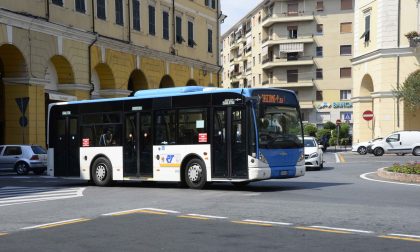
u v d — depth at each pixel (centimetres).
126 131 1859
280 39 7425
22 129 2739
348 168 2662
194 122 1689
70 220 1091
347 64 7212
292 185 1781
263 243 823
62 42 2966
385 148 3822
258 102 1573
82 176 1975
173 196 1501
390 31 4112
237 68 9575
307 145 2616
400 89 4006
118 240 870
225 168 1617
